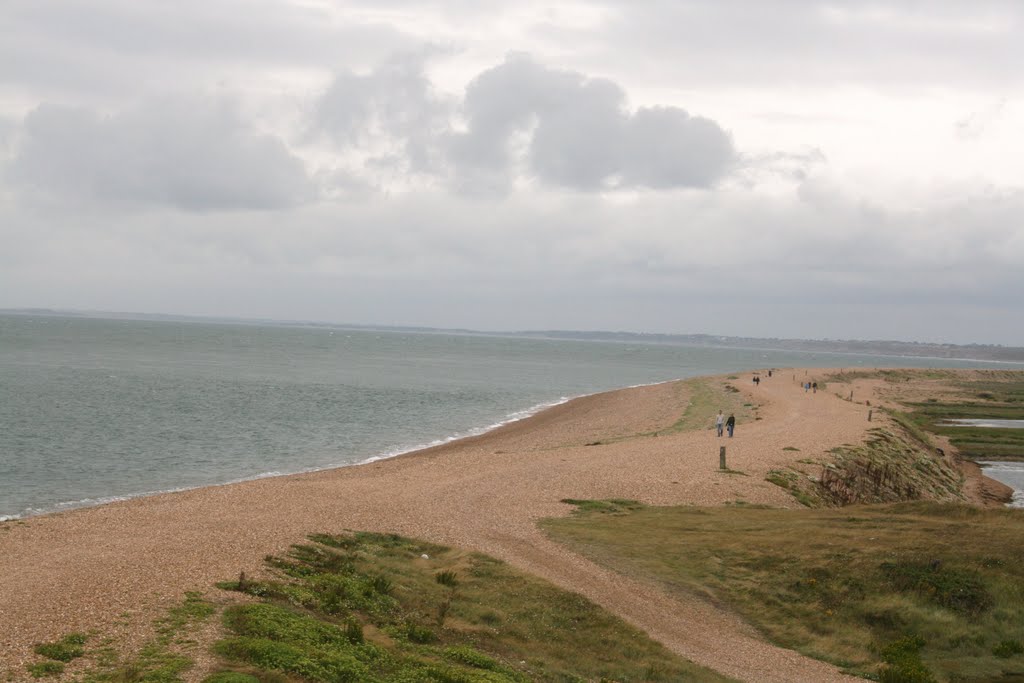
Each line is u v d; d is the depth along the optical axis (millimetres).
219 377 128375
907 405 124375
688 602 26875
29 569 21016
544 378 174250
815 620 26125
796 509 40188
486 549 29031
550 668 19984
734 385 129250
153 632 16547
